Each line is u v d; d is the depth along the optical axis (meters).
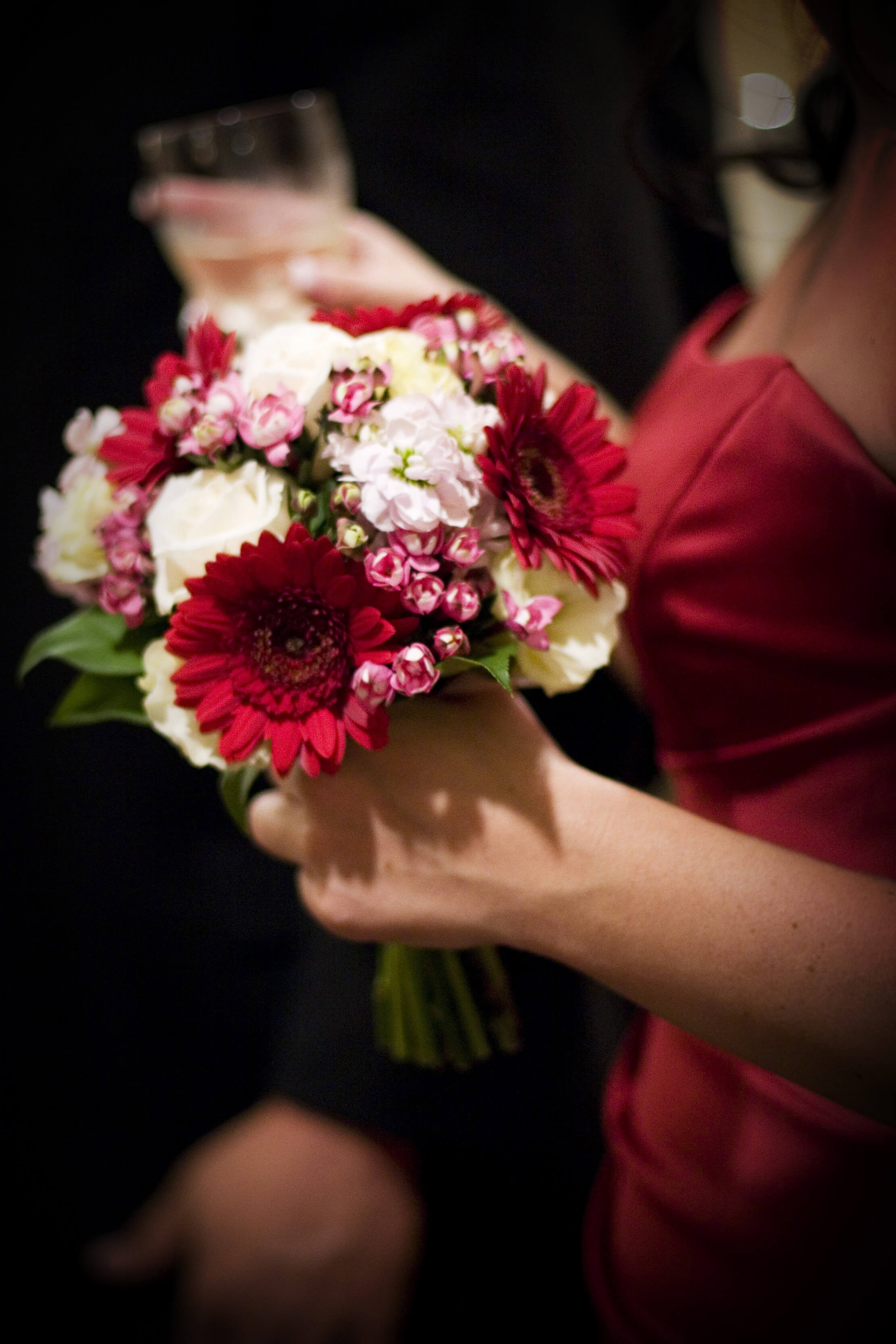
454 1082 0.84
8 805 1.27
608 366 1.07
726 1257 0.65
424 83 1.09
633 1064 0.75
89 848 1.26
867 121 0.59
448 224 1.08
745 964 0.52
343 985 0.83
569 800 0.56
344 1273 0.78
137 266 1.20
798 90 0.67
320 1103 0.81
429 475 0.51
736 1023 0.53
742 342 0.68
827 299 0.61
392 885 0.58
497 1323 0.93
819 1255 0.63
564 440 0.56
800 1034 0.52
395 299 0.76
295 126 0.77
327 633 0.52
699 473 0.63
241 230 0.77
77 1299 1.24
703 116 0.97
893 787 0.60
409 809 0.57
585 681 0.56
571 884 0.55
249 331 0.78
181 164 0.77
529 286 1.07
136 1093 1.31
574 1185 0.91
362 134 1.10
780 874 0.53
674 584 0.64
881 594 0.59
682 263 1.08
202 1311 0.78
